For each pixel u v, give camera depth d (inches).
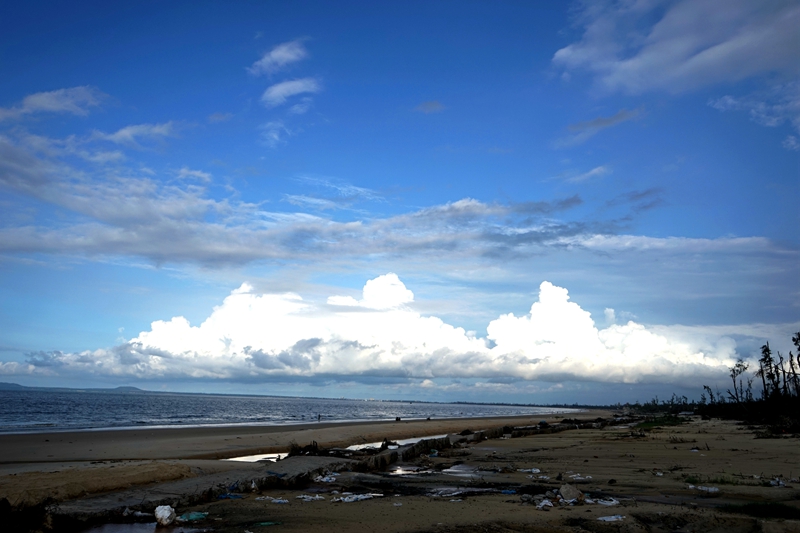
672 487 631.2
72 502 489.7
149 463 717.3
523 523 446.9
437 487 666.8
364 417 4261.8
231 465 788.0
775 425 1643.7
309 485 677.3
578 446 1270.9
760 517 466.0
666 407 5743.1
